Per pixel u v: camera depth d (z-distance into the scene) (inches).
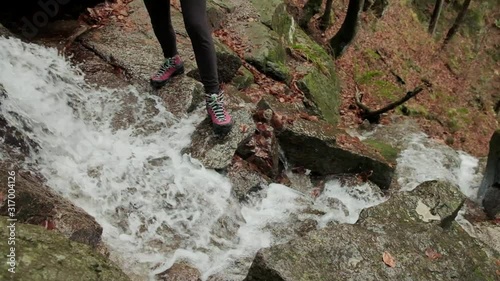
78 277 84.0
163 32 167.3
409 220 147.3
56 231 100.7
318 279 112.7
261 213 165.5
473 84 616.4
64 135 147.2
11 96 142.3
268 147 181.8
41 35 191.9
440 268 130.8
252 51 267.6
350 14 409.1
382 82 438.9
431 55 597.9
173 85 179.6
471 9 682.8
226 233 149.2
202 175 157.0
